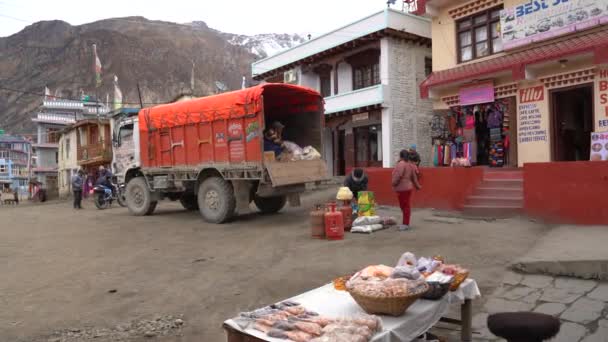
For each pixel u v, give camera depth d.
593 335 4.09
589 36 11.31
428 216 10.78
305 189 11.36
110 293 5.95
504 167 13.23
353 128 21.08
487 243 7.64
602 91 11.26
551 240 7.25
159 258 7.89
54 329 4.70
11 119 163.00
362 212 9.63
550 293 5.20
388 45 18.94
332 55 21.67
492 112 13.94
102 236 10.43
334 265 6.88
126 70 182.62
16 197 36.59
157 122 12.88
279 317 3.09
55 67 195.88
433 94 15.30
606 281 5.41
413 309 3.40
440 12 15.57
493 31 14.10
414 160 12.52
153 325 4.75
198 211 14.74
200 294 5.81
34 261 7.97
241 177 10.87
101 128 31.92
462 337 4.11
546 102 12.48
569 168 8.86
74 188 19.20
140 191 14.01
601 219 8.41
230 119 11.02
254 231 10.20
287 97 12.05
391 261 6.91
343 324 2.88
